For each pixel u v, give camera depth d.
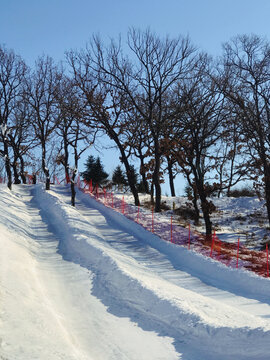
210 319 9.74
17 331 8.14
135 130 33.75
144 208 32.38
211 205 24.73
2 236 17.14
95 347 8.69
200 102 27.36
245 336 8.51
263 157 24.36
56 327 8.97
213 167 27.83
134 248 19.80
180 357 8.31
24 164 47.62
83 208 30.59
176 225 25.73
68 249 18.25
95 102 32.94
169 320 10.13
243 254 19.64
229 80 25.77
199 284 14.45
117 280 13.34
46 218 25.78
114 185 51.75
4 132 35.88
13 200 29.84
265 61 25.06
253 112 24.83
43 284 12.98
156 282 13.69
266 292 13.12
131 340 9.16
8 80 36.78
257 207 33.62
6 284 11.02
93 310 11.08
